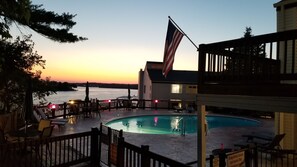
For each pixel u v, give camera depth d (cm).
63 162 768
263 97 605
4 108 1547
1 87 1499
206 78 754
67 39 1605
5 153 659
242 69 700
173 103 2850
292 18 1004
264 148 856
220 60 716
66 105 2069
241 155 676
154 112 2520
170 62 962
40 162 711
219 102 711
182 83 3141
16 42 1559
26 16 622
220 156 632
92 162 846
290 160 932
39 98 1802
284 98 565
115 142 784
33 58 1669
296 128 1016
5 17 661
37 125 1216
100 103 2528
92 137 849
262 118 2288
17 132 916
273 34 579
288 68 972
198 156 760
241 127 1794
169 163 509
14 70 1529
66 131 1434
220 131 1611
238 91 665
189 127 2139
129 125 2123
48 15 1534
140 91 3681
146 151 582
